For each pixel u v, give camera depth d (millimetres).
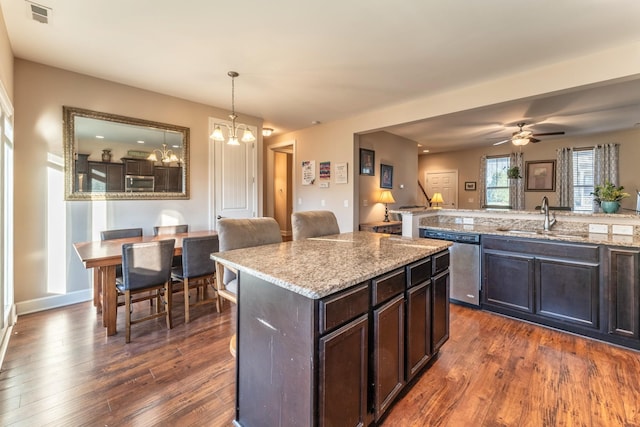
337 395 1218
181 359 2146
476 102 3539
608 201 2797
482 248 3057
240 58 2879
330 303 1163
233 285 2080
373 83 3461
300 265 1482
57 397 1729
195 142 4172
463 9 2127
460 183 8289
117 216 3523
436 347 2037
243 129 4715
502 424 1547
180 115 4012
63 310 3037
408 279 1696
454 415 1613
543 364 2104
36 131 2984
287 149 6691
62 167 3143
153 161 3791
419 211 3480
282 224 7953
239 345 1520
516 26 2334
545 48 2674
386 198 5555
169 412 1620
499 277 2943
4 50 2320
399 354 1634
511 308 2871
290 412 1224
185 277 2779
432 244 2150
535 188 7133
